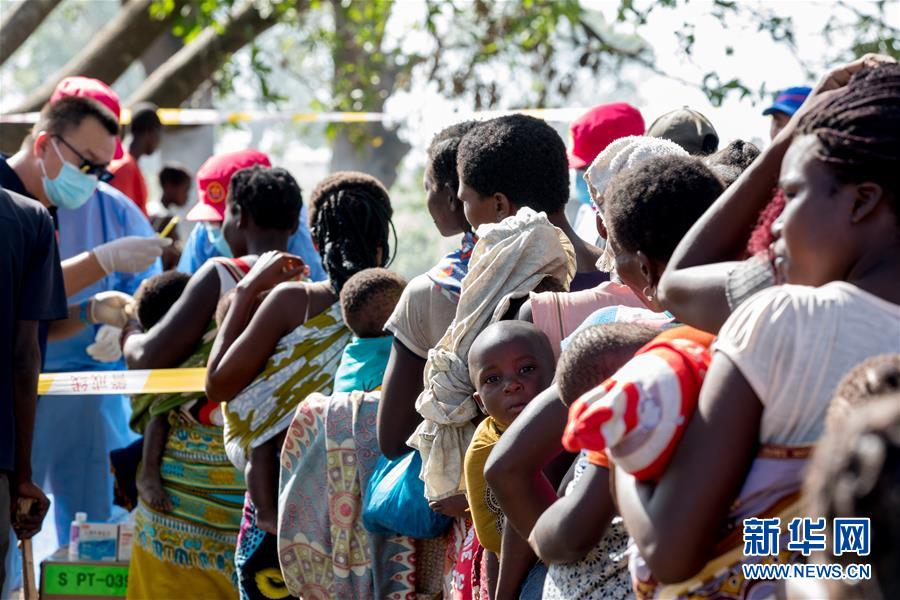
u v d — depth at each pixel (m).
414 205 22.55
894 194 1.86
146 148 8.47
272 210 4.65
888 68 1.94
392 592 3.56
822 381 1.81
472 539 3.15
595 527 2.26
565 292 3.02
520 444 2.53
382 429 3.41
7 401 3.95
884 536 1.32
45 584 4.84
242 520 4.20
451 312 3.32
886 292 1.86
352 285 3.77
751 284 2.06
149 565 4.54
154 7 11.15
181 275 4.92
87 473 6.04
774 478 1.86
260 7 12.20
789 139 2.18
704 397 1.89
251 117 9.41
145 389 4.48
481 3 11.69
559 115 6.80
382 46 12.87
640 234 2.44
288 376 3.97
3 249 3.96
